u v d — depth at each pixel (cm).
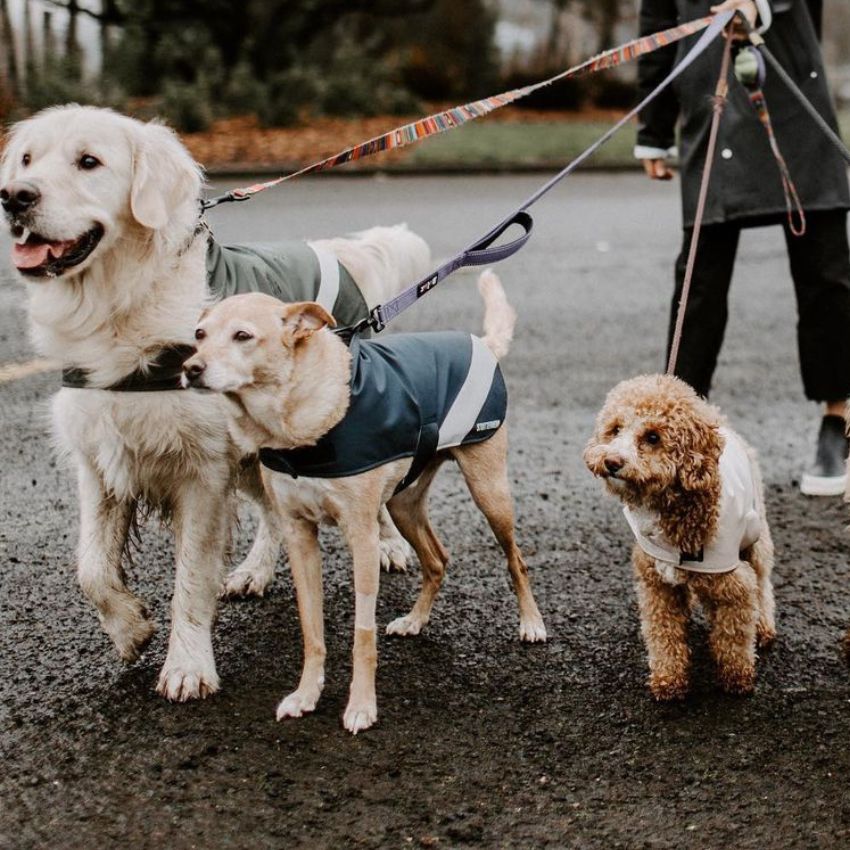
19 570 418
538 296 873
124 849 268
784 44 469
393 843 272
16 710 327
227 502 354
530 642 377
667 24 494
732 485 330
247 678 353
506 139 1877
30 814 280
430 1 2241
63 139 326
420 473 360
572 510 491
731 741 318
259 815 282
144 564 432
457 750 312
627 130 2088
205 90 1855
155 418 333
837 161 479
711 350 495
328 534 461
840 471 510
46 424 565
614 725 327
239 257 371
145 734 318
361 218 1133
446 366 353
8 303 766
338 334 342
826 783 298
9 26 1681
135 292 330
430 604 386
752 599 336
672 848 271
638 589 355
